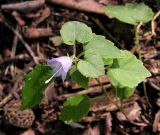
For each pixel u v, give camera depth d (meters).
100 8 0.51
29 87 0.37
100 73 0.34
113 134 0.45
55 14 0.52
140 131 0.45
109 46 0.35
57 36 0.51
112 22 0.51
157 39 0.50
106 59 0.36
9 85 0.48
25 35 0.51
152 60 0.48
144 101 0.46
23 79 0.48
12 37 0.51
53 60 0.35
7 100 0.47
